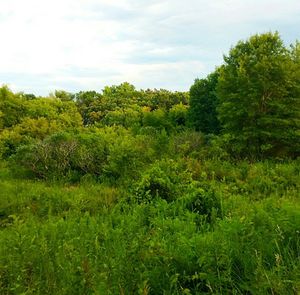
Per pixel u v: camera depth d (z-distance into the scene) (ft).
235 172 55.42
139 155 61.77
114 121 238.48
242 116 79.61
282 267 10.94
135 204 30.89
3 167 80.23
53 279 12.82
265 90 77.30
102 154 65.10
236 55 85.97
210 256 12.58
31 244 15.81
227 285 11.62
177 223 20.21
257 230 14.66
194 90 145.28
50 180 62.85
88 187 53.57
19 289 12.05
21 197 43.80
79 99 326.44
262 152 78.07
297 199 34.12
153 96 349.00
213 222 23.12
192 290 12.10
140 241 14.75
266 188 46.11
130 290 11.49
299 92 78.54
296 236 13.60
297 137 77.61
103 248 16.72
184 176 38.68
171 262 12.98
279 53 82.94
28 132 119.85
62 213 34.01
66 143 67.67
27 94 197.67
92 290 11.41
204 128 142.10
